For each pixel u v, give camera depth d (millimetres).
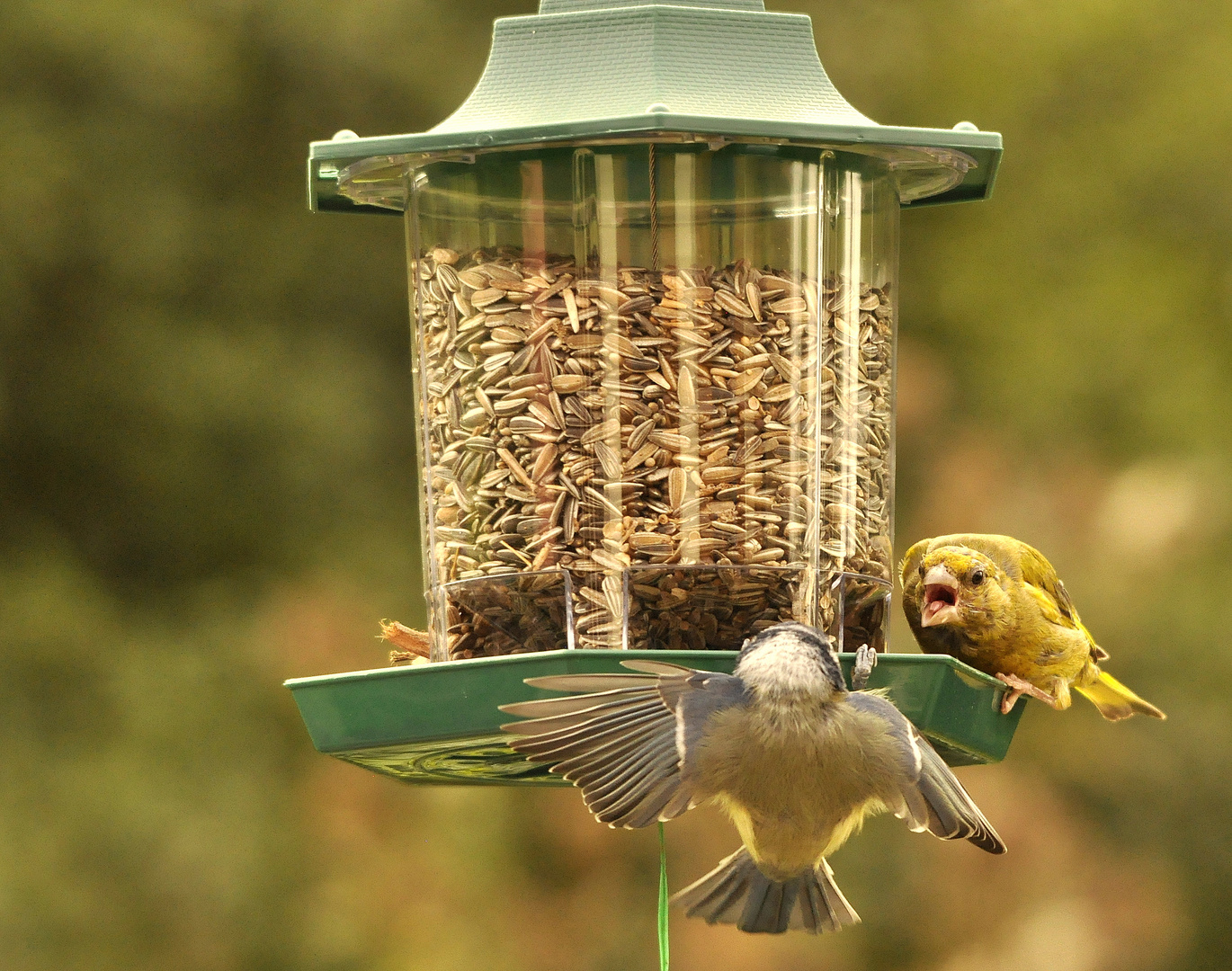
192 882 14039
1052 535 14953
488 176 6883
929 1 16531
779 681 5930
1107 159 15969
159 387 15344
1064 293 15742
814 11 16422
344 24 15891
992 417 15422
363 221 16047
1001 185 16031
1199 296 15656
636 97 6523
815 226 6859
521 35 6824
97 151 15555
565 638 6785
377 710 6309
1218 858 14664
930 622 8250
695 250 6758
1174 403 15258
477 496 6934
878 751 5945
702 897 6789
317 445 15500
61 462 15383
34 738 14555
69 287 15453
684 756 5812
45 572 15109
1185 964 14367
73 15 15328
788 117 6609
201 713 14750
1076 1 16281
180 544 15367
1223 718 14695
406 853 14320
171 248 15578
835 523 6953
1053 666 8320
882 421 7254
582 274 6781
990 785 14820
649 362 6746
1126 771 14766
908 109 16203
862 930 14125
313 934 13961
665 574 6730
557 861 14289
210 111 15820
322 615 14930
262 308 15797
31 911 13734
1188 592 14734
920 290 15938
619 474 6746
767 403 6797
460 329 6969
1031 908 14281
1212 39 16125
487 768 6895
